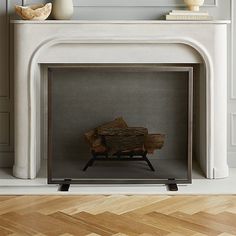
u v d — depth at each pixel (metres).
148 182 3.47
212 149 3.60
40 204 3.09
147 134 3.62
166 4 3.85
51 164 3.46
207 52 3.54
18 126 3.61
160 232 2.62
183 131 3.80
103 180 3.48
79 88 3.78
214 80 3.57
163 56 3.56
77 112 3.79
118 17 3.85
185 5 3.84
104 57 3.56
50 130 3.45
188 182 3.46
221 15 3.86
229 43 3.88
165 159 3.82
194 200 3.17
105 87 3.78
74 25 3.53
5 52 3.90
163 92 3.79
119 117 3.75
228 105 3.92
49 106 3.44
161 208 3.01
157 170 3.71
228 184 3.48
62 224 2.74
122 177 3.57
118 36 3.51
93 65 3.82
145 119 3.81
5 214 2.91
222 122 3.61
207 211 2.95
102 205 3.07
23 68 3.56
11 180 3.57
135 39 3.51
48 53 3.56
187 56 3.57
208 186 3.43
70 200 3.17
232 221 2.79
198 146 3.91
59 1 3.66
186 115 3.79
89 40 3.52
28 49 3.54
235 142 3.94
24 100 3.58
